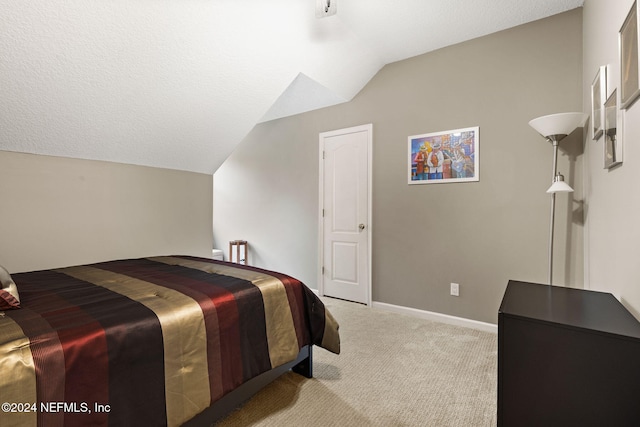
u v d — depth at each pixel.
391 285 3.27
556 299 1.43
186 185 3.29
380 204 3.35
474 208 2.80
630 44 1.26
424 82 3.07
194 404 1.23
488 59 2.75
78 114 2.16
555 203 2.46
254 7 2.10
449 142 2.92
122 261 2.30
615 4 1.54
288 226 4.17
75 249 2.49
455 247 2.90
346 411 1.64
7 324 1.05
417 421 1.56
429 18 2.53
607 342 1.04
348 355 2.28
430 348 2.40
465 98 2.85
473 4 2.36
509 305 1.33
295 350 1.74
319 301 1.93
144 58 2.04
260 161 4.46
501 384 1.20
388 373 2.03
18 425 0.85
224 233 4.94
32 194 2.27
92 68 1.94
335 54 2.84
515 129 2.62
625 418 1.02
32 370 0.90
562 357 1.11
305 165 3.99
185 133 2.79
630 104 1.30
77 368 0.97
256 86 2.68
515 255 2.62
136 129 2.51
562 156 2.43
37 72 1.82
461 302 2.87
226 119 2.86
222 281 1.69
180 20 1.94
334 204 3.72
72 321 1.10
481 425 1.54
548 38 2.50
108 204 2.68
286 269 4.21
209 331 1.34
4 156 2.15
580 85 2.38
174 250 3.19
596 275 1.94
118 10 1.74
